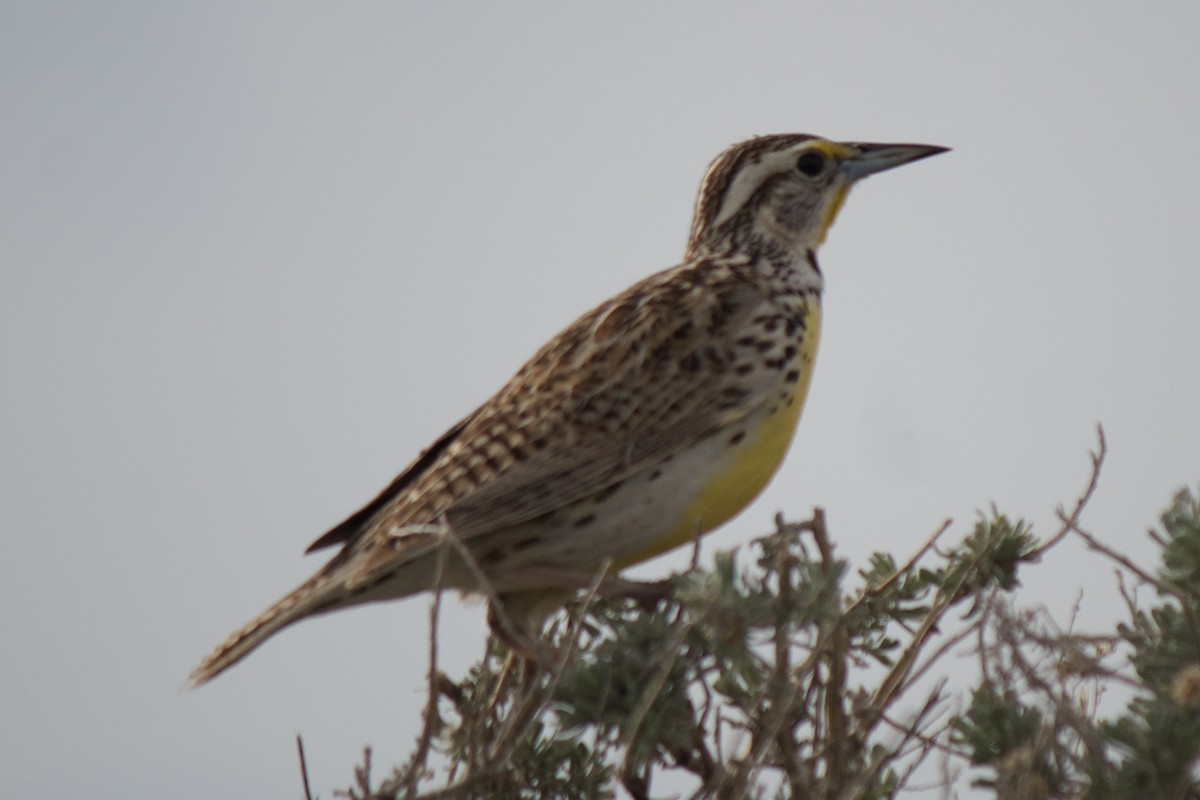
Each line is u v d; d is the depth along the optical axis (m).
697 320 11.13
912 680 7.31
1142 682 7.34
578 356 11.08
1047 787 6.97
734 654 7.46
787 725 7.62
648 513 10.72
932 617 8.14
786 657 7.91
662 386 10.84
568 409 10.74
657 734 8.02
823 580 7.38
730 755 7.67
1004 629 7.24
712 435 10.88
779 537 8.21
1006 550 8.58
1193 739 6.80
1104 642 7.68
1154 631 7.60
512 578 10.53
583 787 8.76
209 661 10.04
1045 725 7.01
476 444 10.72
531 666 10.09
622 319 11.27
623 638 8.19
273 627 10.06
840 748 7.55
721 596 7.48
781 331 11.29
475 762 8.04
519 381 11.26
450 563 10.41
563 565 10.67
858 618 8.70
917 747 7.52
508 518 10.43
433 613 7.74
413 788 7.62
